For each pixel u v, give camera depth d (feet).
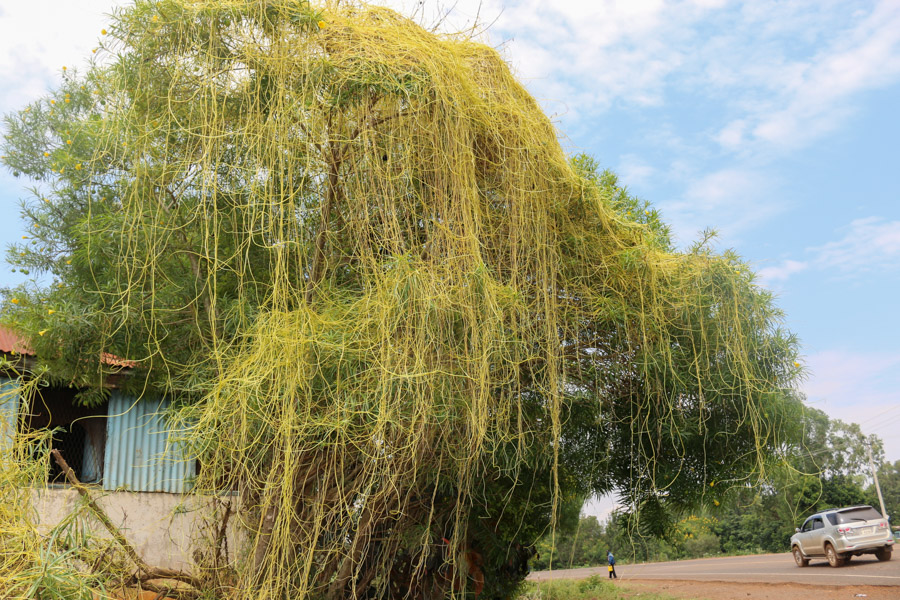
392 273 12.12
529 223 14.43
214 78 13.11
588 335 15.87
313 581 12.82
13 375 18.06
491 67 15.47
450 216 13.19
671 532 19.02
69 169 16.29
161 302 14.39
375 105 14.03
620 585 45.80
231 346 13.57
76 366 14.94
